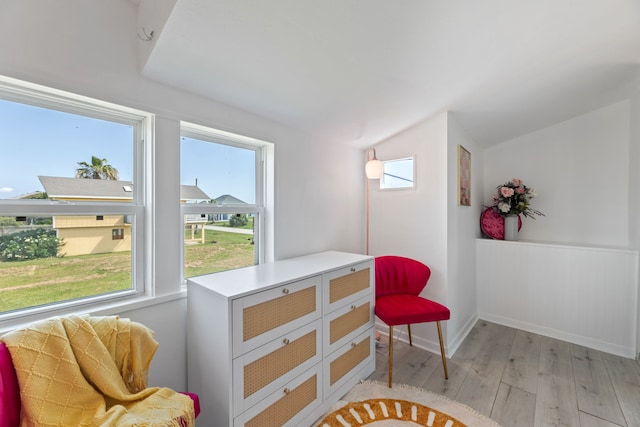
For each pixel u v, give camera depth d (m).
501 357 2.27
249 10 1.10
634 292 2.27
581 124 2.81
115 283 1.36
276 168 2.02
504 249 2.94
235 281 1.43
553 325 2.65
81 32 1.16
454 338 2.45
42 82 1.07
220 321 1.23
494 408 1.68
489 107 2.33
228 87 1.54
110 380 0.93
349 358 1.87
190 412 0.97
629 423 1.56
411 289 2.27
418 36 1.37
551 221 3.00
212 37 1.19
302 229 2.24
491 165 3.40
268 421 1.36
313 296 1.60
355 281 1.94
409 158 2.56
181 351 1.50
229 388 1.20
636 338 2.25
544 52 1.63
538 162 3.07
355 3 1.13
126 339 1.05
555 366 2.14
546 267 2.69
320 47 1.35
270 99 1.72
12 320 1.09
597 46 1.62
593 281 2.45
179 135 1.49
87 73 1.17
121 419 0.85
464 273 2.73
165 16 1.09
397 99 1.98
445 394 1.80
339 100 1.87
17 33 1.01
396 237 2.66
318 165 2.39
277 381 1.40
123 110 1.33
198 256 1.69
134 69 1.32
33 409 0.79
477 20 1.32
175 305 1.48
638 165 2.35
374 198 2.82
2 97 1.07
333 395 1.72
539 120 2.79
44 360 0.84
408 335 2.49
